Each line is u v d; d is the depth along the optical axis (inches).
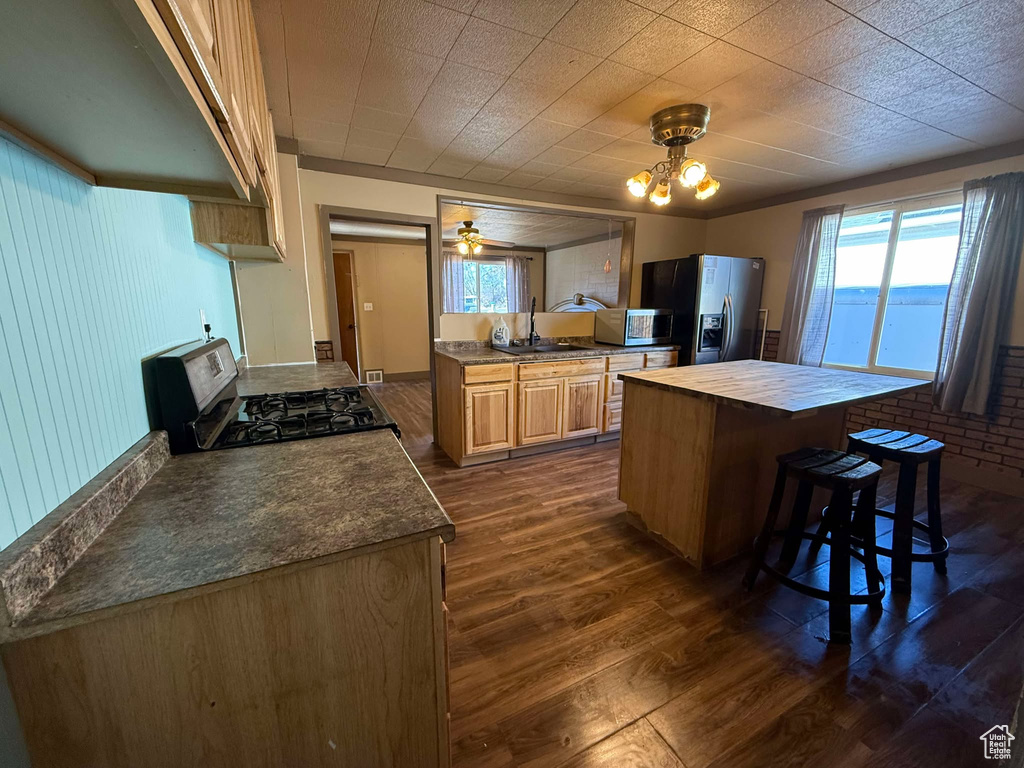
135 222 47.4
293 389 79.4
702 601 73.0
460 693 55.5
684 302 162.4
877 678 57.8
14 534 25.9
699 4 60.2
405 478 41.5
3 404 25.6
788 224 163.6
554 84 82.1
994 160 113.8
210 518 33.9
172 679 27.9
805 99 88.0
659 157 121.9
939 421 126.8
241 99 39.0
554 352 144.5
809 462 70.2
